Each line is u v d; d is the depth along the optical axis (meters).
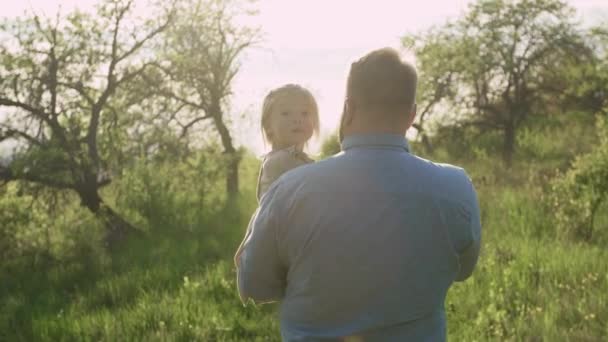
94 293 9.48
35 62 14.46
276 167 2.90
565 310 6.79
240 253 2.44
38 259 13.51
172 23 15.98
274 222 2.24
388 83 2.24
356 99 2.27
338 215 2.18
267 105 3.03
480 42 20.20
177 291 8.78
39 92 14.40
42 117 14.52
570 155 19.70
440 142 21.58
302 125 2.97
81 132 15.72
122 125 16.38
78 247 13.91
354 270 2.18
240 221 15.52
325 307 2.21
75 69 15.00
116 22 15.10
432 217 2.23
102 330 7.19
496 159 20.50
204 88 18.47
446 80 20.64
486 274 8.33
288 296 2.29
